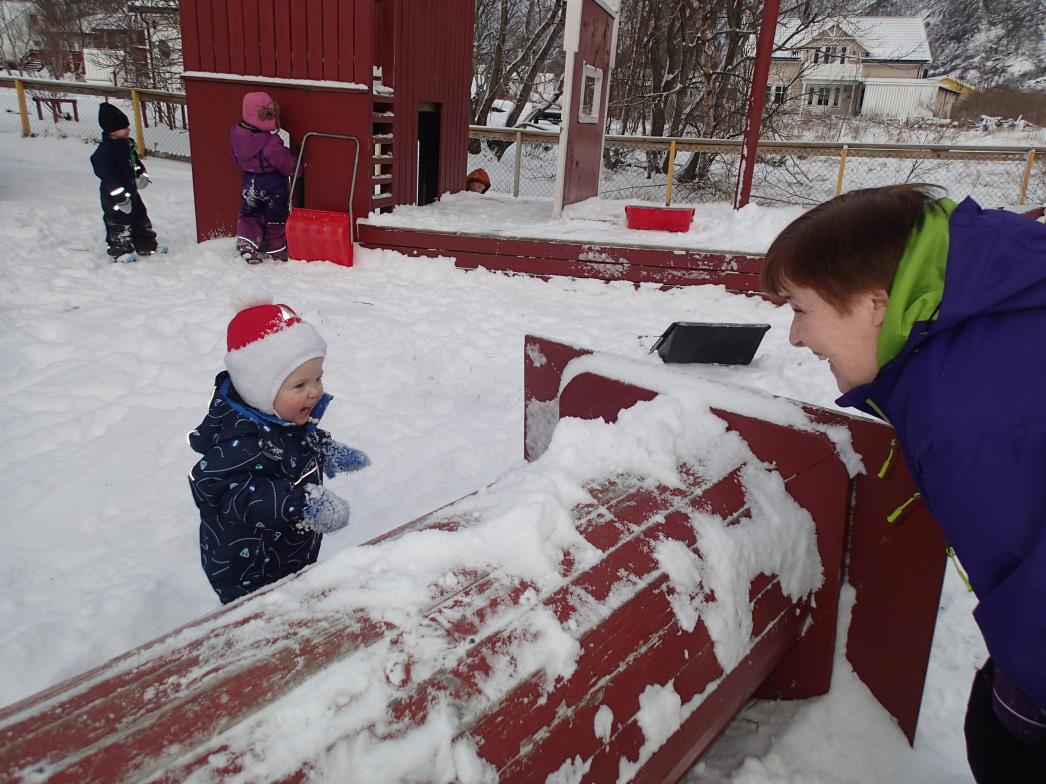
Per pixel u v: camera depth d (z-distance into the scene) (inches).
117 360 166.2
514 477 58.3
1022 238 38.2
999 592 36.7
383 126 311.6
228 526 75.2
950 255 39.2
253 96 262.8
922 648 64.1
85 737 31.8
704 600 54.2
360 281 256.7
